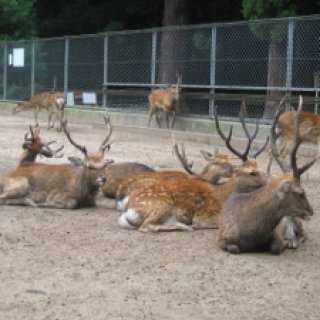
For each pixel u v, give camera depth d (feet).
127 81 83.66
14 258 26.89
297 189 27.14
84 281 24.21
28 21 129.08
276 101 65.57
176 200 31.07
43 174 36.58
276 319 21.08
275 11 75.87
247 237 27.71
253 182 31.50
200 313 21.42
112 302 22.20
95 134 79.20
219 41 71.31
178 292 23.31
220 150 63.36
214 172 36.06
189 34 75.56
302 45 62.85
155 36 78.84
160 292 23.25
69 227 32.12
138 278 24.67
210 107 73.92
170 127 80.79
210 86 72.64
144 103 84.94
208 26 71.51
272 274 25.50
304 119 51.96
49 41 96.78
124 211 32.22
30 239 29.89
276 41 65.05
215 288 23.80
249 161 32.09
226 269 25.94
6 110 107.76
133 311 21.44
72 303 22.03
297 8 75.20
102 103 89.40
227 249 28.04
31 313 21.15
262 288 23.94
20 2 127.95
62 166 36.88
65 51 93.30
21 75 103.81
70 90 92.94
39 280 24.23
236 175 31.86
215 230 31.30
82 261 26.63
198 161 56.13
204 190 31.71
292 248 29.17
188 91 78.54
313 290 23.88
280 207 27.17
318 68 61.82
